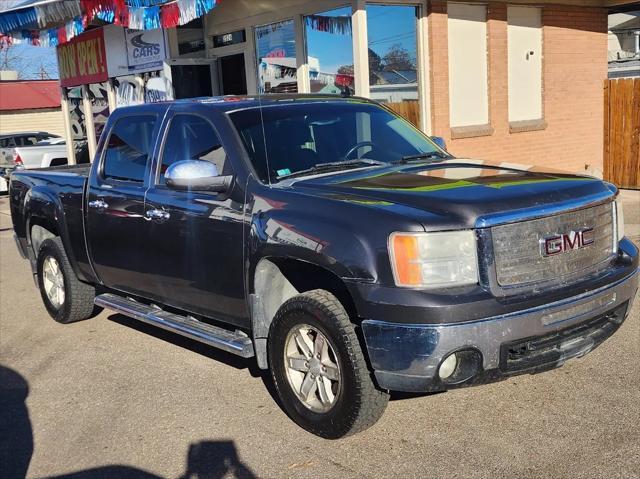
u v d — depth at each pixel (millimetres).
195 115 4906
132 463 3943
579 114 13492
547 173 4391
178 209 4777
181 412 4559
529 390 4539
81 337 6340
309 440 4062
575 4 12984
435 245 3518
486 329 3475
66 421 4555
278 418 4383
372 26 10219
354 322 3875
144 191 5141
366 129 5191
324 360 3949
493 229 3584
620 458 3629
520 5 12219
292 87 11055
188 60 12391
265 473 3732
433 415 4273
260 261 4199
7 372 5555
